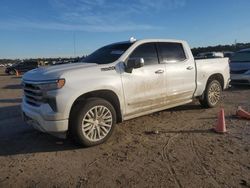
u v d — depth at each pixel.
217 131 6.49
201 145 5.73
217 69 8.84
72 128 5.64
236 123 7.20
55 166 5.00
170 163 4.93
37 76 5.76
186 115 8.15
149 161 5.04
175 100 7.62
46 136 6.61
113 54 6.70
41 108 5.56
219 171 4.57
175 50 7.70
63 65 6.39
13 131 7.11
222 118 6.50
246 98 10.64
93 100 5.78
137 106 6.69
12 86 19.69
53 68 6.05
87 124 5.72
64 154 5.52
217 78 9.16
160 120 7.69
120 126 7.20
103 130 5.96
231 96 11.20
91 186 4.26
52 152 5.64
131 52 6.69
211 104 8.89
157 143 5.93
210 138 6.13
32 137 6.59
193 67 8.02
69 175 4.64
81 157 5.35
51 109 5.48
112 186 4.23
